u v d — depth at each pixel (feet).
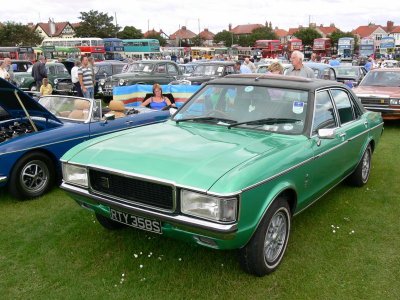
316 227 15.20
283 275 12.01
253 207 10.50
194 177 10.23
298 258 12.94
